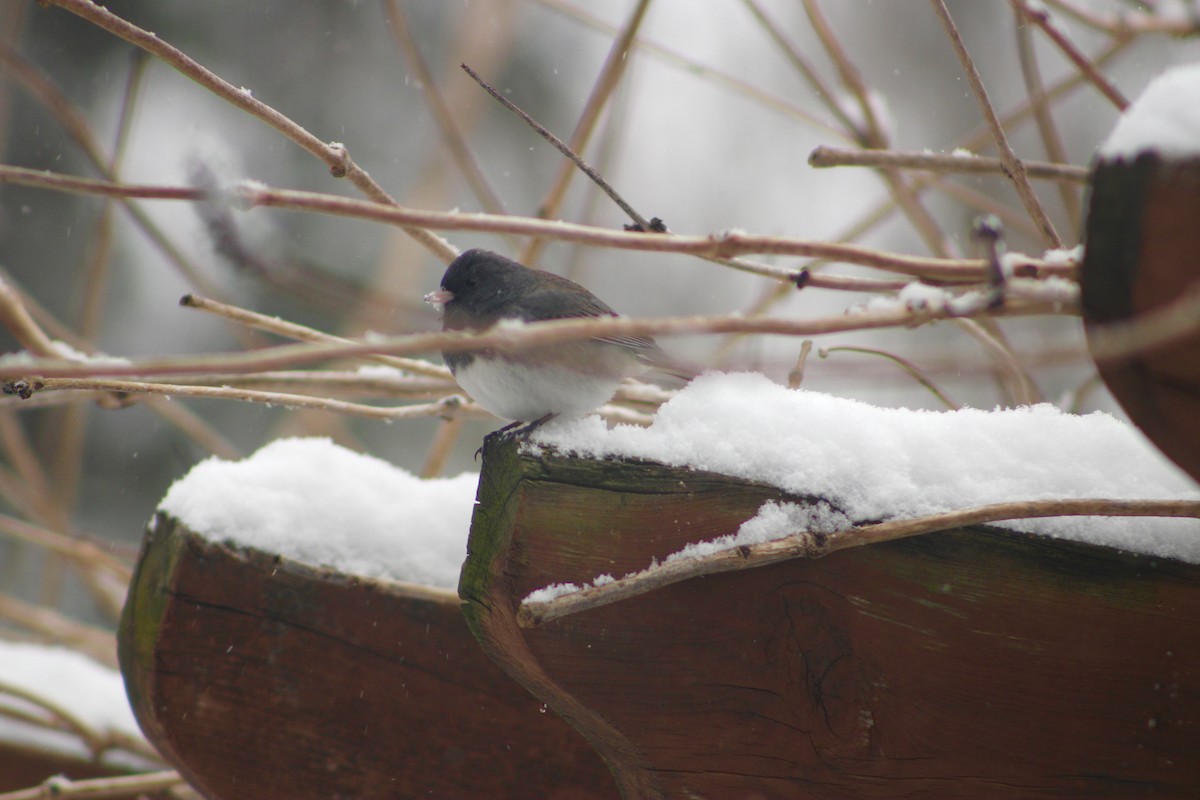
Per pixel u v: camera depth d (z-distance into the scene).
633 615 3.53
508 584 3.48
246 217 5.77
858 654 3.62
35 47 15.01
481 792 4.59
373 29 16.00
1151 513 3.40
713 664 3.56
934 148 15.71
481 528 3.64
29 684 6.64
